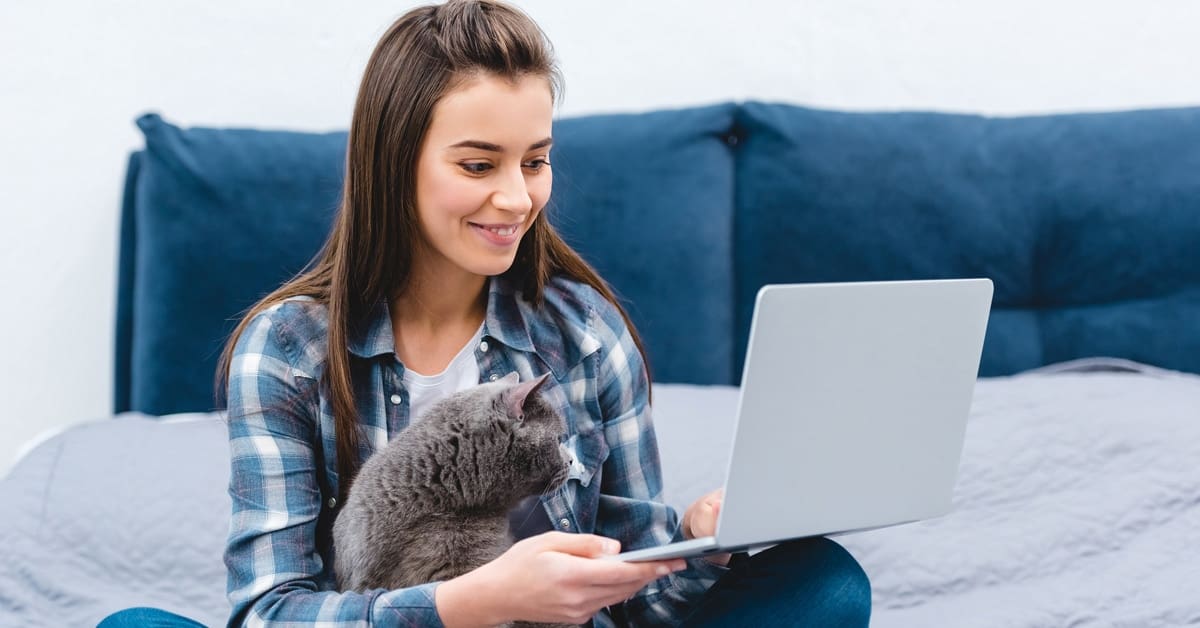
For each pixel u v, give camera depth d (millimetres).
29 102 2428
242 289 2309
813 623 1104
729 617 1121
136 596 1676
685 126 2359
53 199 2451
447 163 1189
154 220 2305
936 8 2480
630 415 1406
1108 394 1928
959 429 1151
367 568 1170
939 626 1516
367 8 2479
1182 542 1642
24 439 2477
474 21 1199
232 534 1210
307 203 2322
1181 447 1778
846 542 1711
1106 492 1740
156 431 2033
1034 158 2336
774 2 2488
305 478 1240
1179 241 2256
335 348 1249
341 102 2492
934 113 2389
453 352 1351
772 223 2354
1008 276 2350
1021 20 2473
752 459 997
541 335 1371
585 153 2359
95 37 2438
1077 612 1527
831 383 1023
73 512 1786
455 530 1190
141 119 2322
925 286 1057
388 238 1249
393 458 1188
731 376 2391
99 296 2479
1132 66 2459
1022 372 2338
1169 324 2258
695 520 1237
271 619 1127
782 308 970
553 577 1026
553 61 1307
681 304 2332
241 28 2471
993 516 1753
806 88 2508
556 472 1250
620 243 2350
